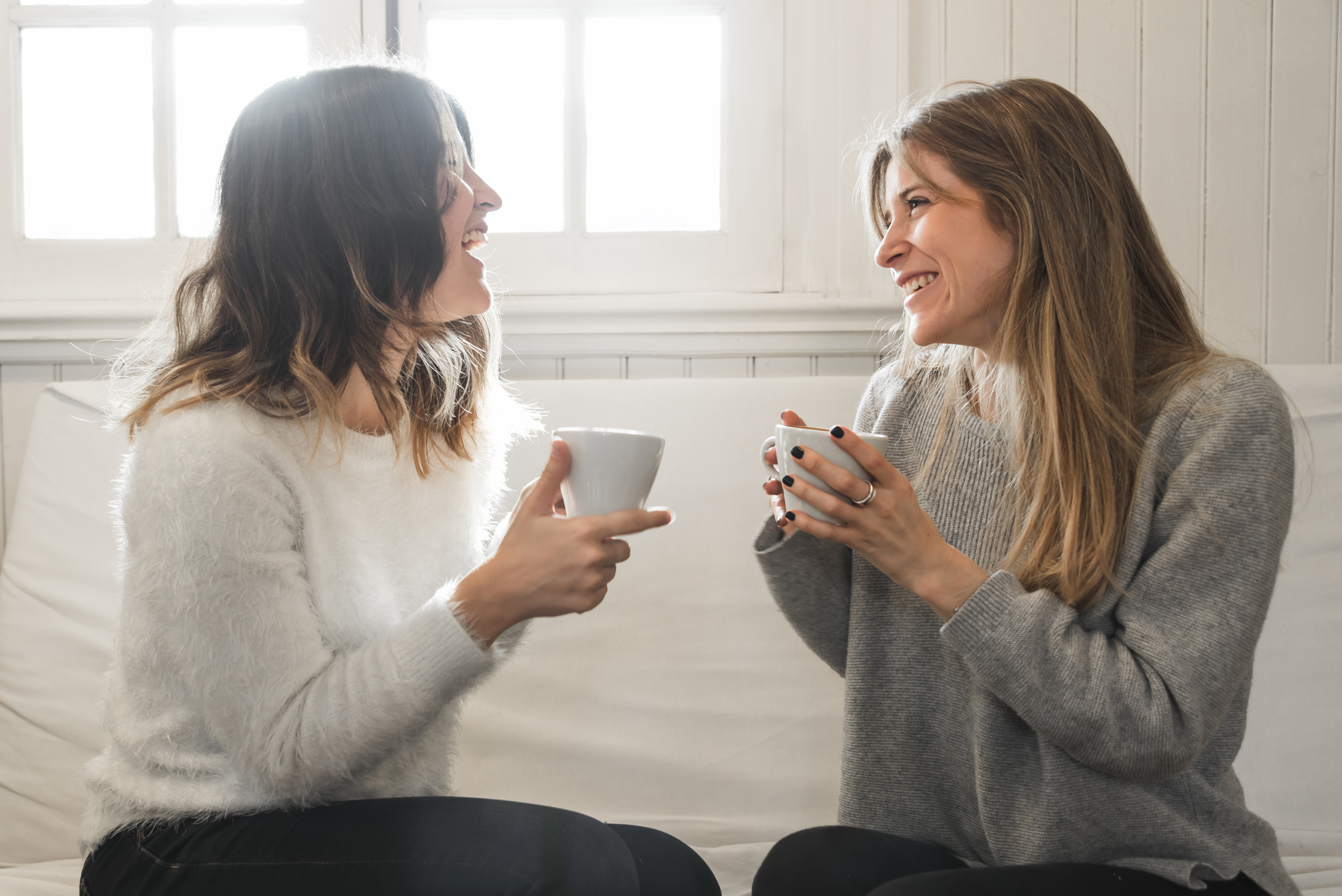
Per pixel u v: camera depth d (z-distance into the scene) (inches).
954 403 38.1
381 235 33.3
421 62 67.6
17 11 67.9
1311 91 64.0
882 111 65.0
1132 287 34.8
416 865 27.4
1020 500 34.5
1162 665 29.2
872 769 36.8
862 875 30.9
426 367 38.6
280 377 32.8
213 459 28.9
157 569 28.4
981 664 29.6
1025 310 33.7
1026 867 28.8
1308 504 54.9
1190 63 64.4
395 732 28.2
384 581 34.6
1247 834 31.0
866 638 37.0
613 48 69.2
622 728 52.5
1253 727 50.9
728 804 50.8
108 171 69.8
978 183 34.2
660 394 59.6
